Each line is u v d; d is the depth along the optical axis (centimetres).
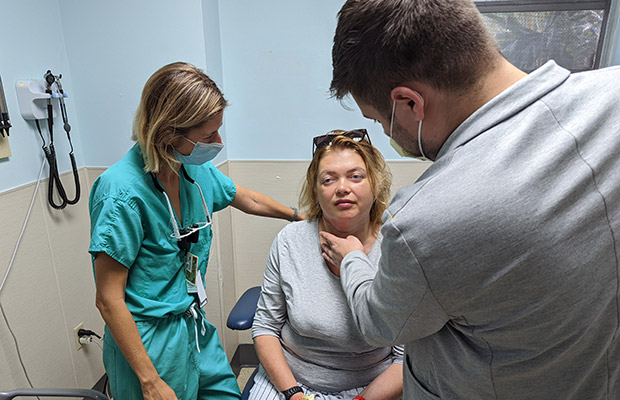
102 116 175
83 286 181
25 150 148
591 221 48
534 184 48
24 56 147
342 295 115
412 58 52
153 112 99
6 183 140
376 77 57
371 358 117
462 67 51
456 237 50
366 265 84
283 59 178
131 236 103
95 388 191
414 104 56
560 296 50
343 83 61
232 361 212
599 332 55
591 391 61
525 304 51
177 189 118
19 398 149
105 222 99
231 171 195
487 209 48
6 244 140
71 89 172
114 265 102
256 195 152
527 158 49
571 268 48
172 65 102
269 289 128
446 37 50
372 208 125
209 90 100
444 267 51
